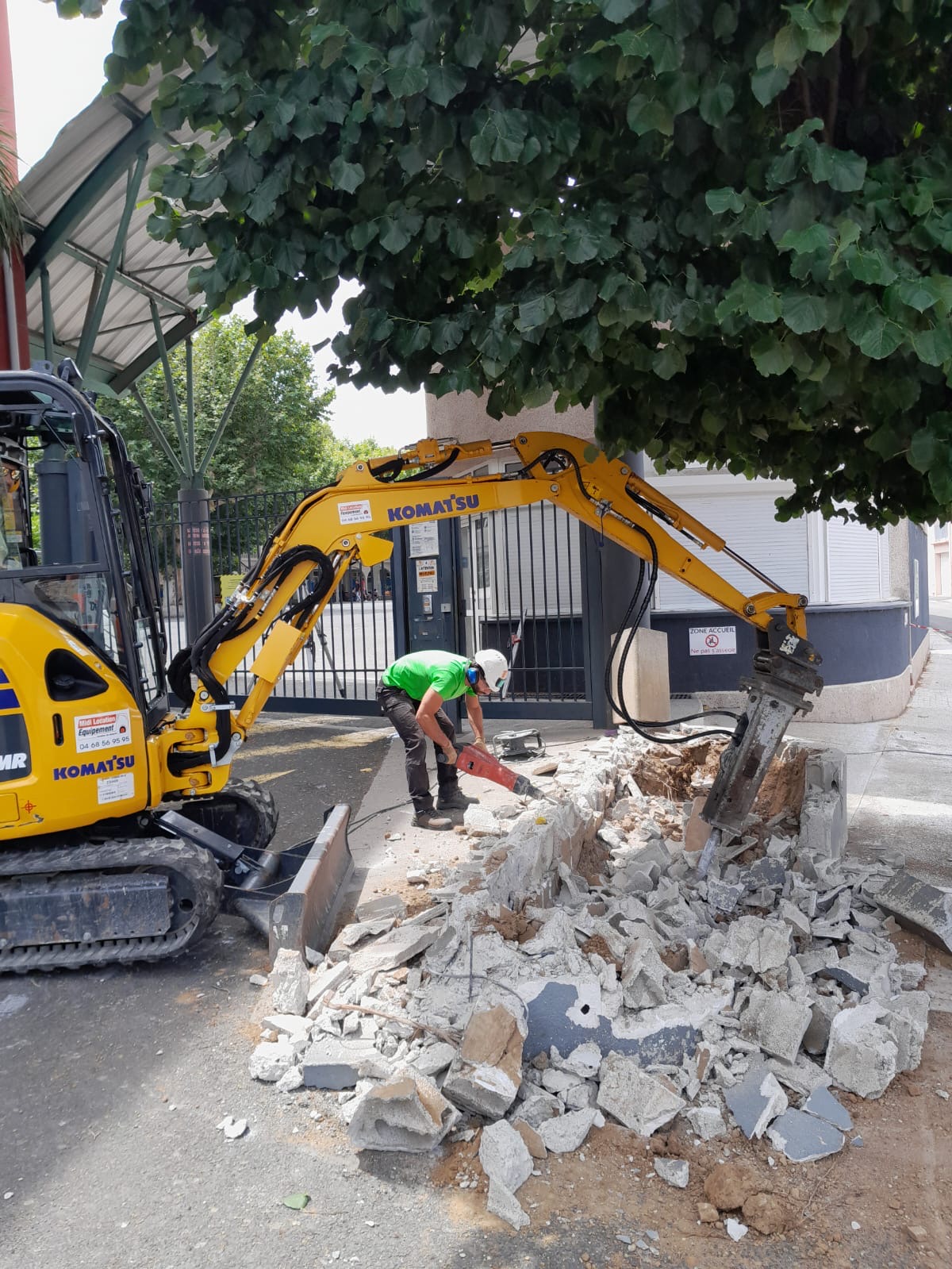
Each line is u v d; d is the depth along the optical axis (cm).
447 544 859
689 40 250
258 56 303
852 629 1039
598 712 856
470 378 316
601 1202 266
